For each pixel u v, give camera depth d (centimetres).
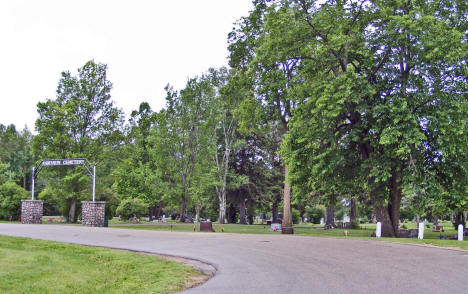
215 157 5425
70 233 2297
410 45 2325
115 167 4716
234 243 1872
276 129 5878
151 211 6400
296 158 2612
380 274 1014
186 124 4806
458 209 2919
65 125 4372
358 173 2703
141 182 4750
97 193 4600
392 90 2442
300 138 2511
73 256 1370
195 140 4891
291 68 3269
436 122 2203
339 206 7225
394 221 2623
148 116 7131
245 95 4009
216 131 5550
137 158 5366
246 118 3581
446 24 2359
